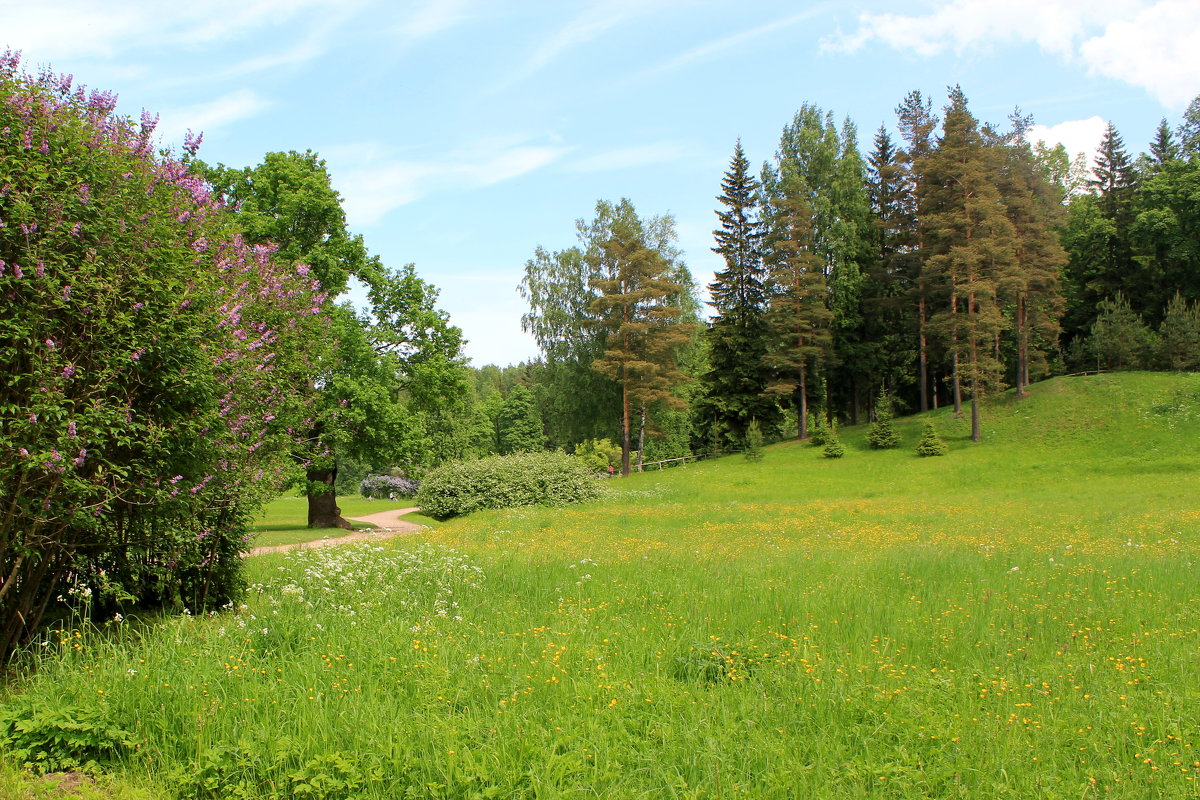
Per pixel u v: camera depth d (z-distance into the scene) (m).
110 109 8.38
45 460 6.57
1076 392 53.03
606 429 60.22
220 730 5.59
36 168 6.91
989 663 7.66
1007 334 63.03
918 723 5.96
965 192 51.78
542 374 58.22
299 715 5.76
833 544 19.47
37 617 7.84
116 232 7.45
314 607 9.38
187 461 8.34
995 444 49.31
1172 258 59.94
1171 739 5.72
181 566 9.90
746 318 62.91
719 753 5.36
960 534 21.34
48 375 6.85
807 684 6.74
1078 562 14.24
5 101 7.02
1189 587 11.41
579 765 5.16
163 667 6.52
